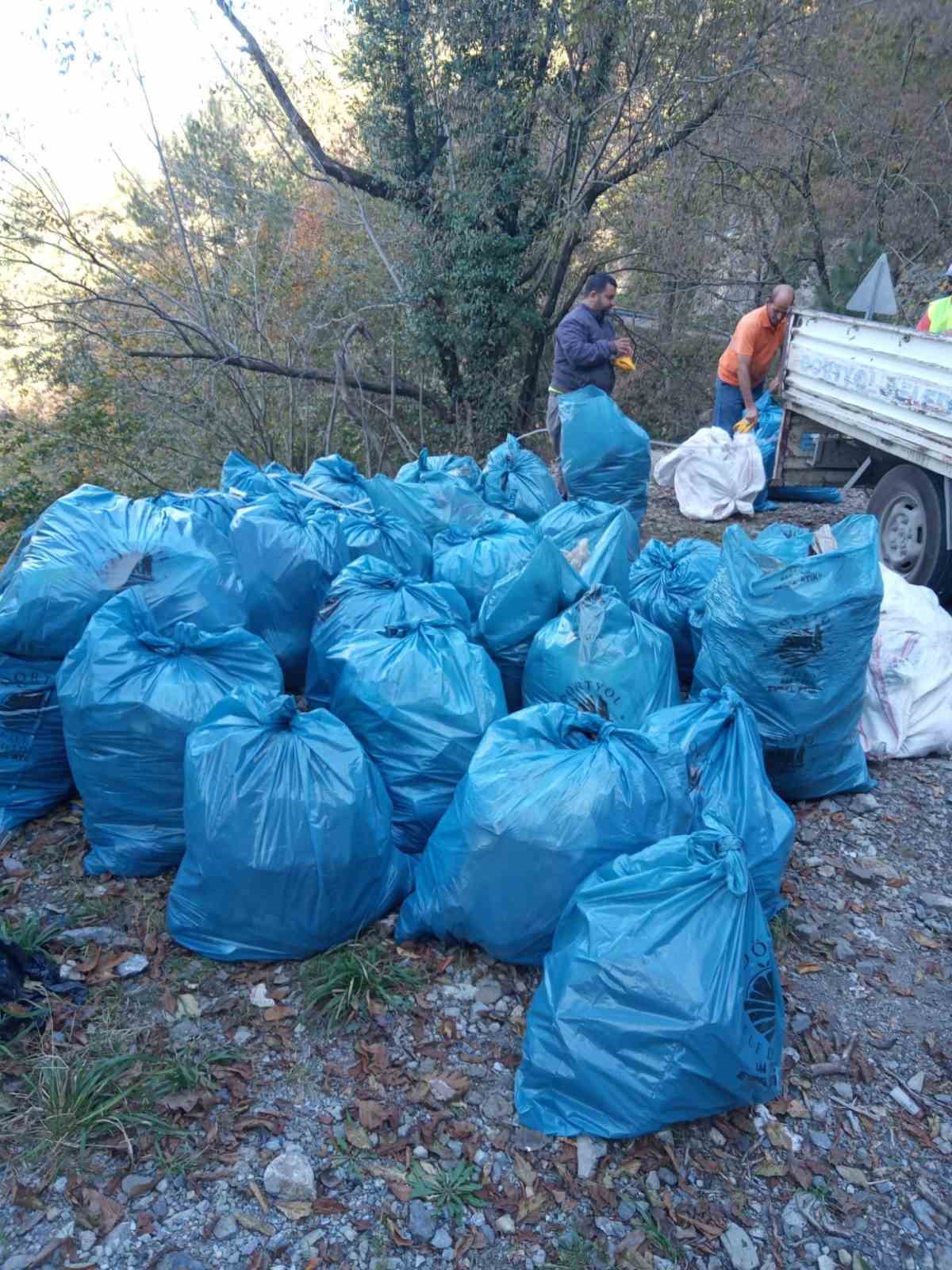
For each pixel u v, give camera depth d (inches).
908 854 135.8
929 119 541.0
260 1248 81.3
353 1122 92.5
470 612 165.0
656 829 103.9
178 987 106.8
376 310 524.1
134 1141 89.5
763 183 544.1
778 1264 82.0
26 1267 79.0
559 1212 84.9
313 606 166.9
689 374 607.5
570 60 439.8
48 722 135.0
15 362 464.4
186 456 495.8
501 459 231.1
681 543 190.9
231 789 103.3
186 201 490.3
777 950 116.6
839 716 138.9
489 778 105.5
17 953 105.5
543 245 478.3
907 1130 94.4
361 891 108.6
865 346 227.9
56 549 135.6
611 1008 87.4
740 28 427.5
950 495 205.5
